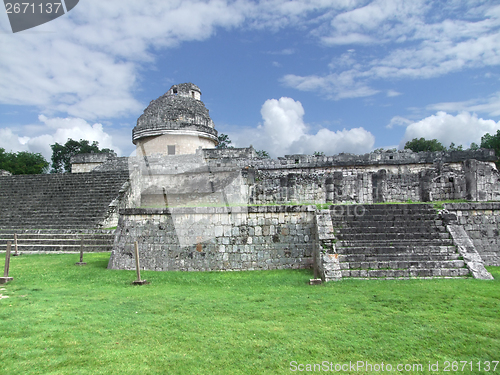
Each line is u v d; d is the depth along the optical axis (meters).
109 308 7.27
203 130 28.16
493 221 11.48
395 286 8.44
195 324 6.29
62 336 5.82
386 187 15.89
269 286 8.96
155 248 11.72
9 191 24.27
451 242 10.30
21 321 6.51
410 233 10.73
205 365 4.83
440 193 15.72
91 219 19.80
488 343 5.48
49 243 17.30
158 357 5.05
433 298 7.52
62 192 23.47
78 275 10.68
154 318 6.63
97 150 53.38
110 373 4.61
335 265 9.44
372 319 6.43
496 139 34.56
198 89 32.75
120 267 11.84
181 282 9.67
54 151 51.34
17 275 10.81
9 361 4.94
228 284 9.33
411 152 24.33
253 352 5.20
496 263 10.84
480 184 14.20
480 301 7.31
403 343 5.50
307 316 6.61
